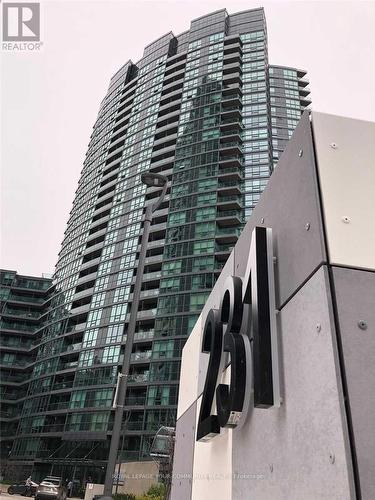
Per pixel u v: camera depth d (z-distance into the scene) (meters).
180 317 54.19
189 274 57.25
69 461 53.69
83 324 65.31
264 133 70.31
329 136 3.07
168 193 69.00
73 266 77.19
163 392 49.72
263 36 83.81
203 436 4.37
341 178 2.90
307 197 2.95
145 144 80.62
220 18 89.12
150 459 44.75
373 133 3.17
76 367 60.38
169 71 88.81
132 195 74.06
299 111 81.00
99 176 86.94
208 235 59.81
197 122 75.38
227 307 4.18
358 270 2.58
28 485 38.09
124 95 97.00
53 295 81.12
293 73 87.81
